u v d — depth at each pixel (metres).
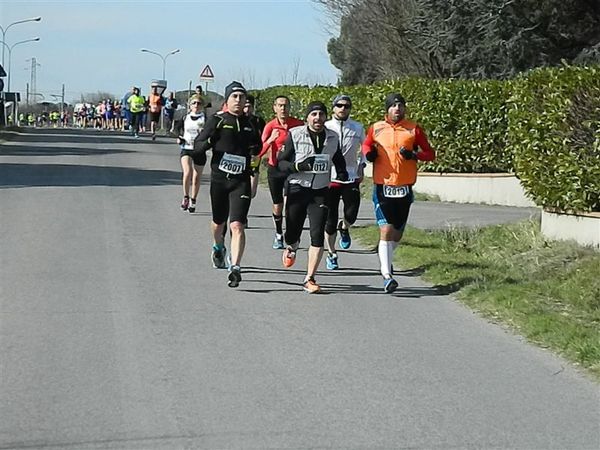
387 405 6.88
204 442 6.06
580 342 8.36
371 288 11.06
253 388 7.20
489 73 30.06
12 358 7.89
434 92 21.02
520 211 18.38
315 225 10.57
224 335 8.74
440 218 17.00
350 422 6.49
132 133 44.34
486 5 28.78
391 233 10.80
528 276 11.57
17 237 13.78
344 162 10.70
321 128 10.43
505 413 6.75
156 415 6.55
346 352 8.27
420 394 7.15
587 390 7.32
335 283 11.29
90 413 6.58
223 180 10.80
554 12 28.78
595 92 12.56
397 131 10.68
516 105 14.36
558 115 13.05
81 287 10.62
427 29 31.17
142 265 11.98
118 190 19.98
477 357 8.21
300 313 9.70
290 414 6.63
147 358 7.94
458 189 20.67
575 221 13.27
